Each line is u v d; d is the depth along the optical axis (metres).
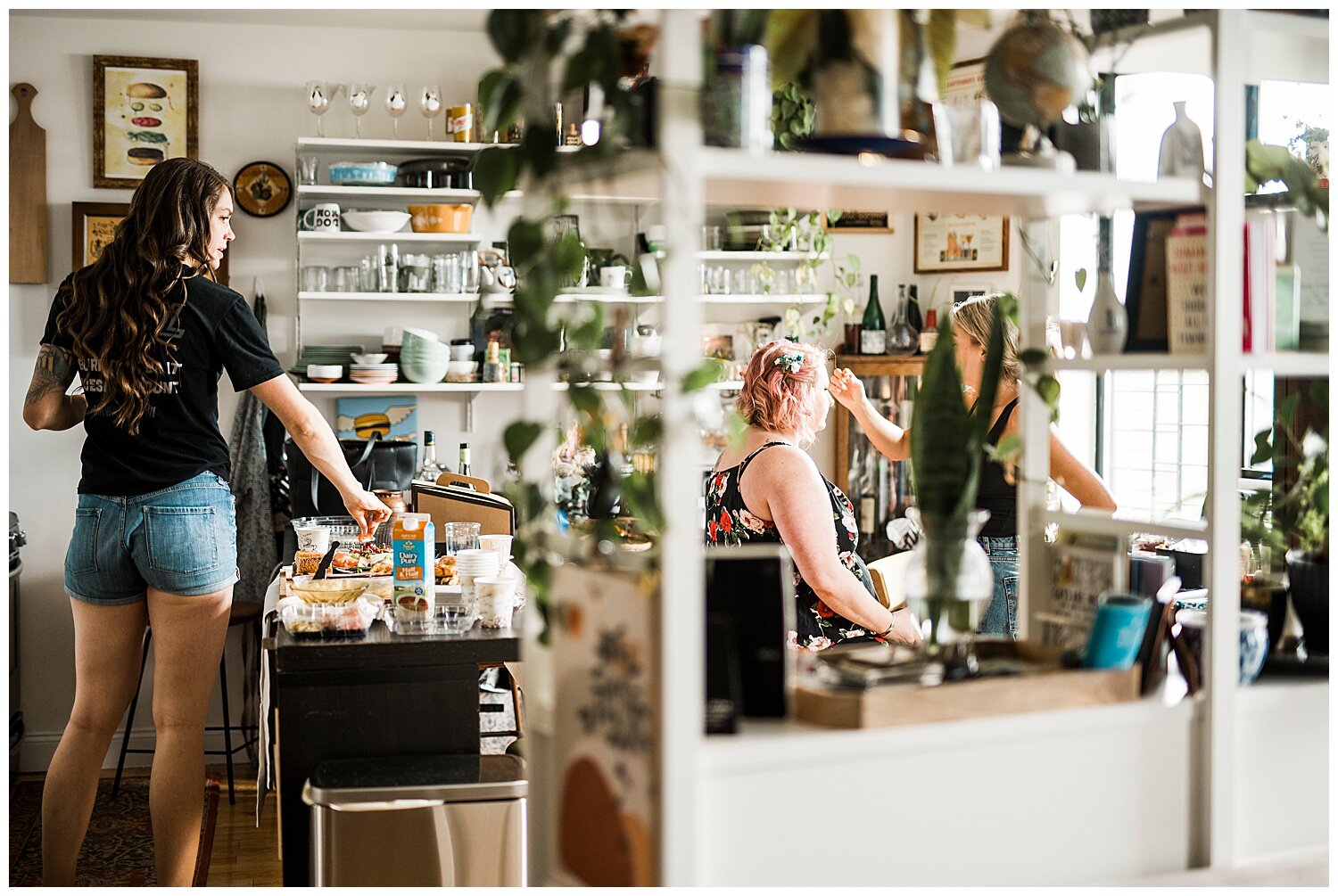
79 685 3.10
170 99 4.67
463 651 2.56
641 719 1.35
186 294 2.97
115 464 2.98
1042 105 1.64
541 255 1.46
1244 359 1.66
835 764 1.43
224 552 3.08
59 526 4.68
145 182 3.01
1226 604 1.64
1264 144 1.85
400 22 4.76
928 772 1.48
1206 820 1.64
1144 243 1.79
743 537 2.76
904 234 5.25
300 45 4.78
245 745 4.59
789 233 4.98
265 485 4.65
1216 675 1.64
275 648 2.59
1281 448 2.08
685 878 1.32
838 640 2.73
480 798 2.36
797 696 1.51
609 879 1.43
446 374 4.82
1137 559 1.76
